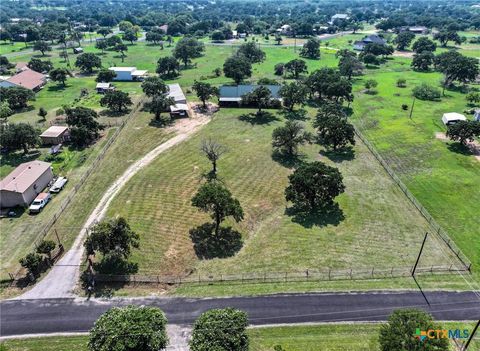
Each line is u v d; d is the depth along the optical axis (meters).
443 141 87.62
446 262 50.09
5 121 98.88
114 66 166.75
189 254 51.97
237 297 44.78
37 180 65.50
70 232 56.34
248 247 53.41
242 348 33.31
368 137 91.19
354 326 40.47
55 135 85.56
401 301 43.78
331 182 59.00
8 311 42.97
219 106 112.19
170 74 151.62
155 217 59.78
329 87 109.38
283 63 163.00
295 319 41.56
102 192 66.94
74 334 40.00
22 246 53.34
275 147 84.50
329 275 47.91
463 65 126.75
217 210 52.75
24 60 175.88
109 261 50.41
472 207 62.53
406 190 66.88
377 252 52.00
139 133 92.25
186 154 81.19
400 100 117.75
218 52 198.12
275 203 64.19
